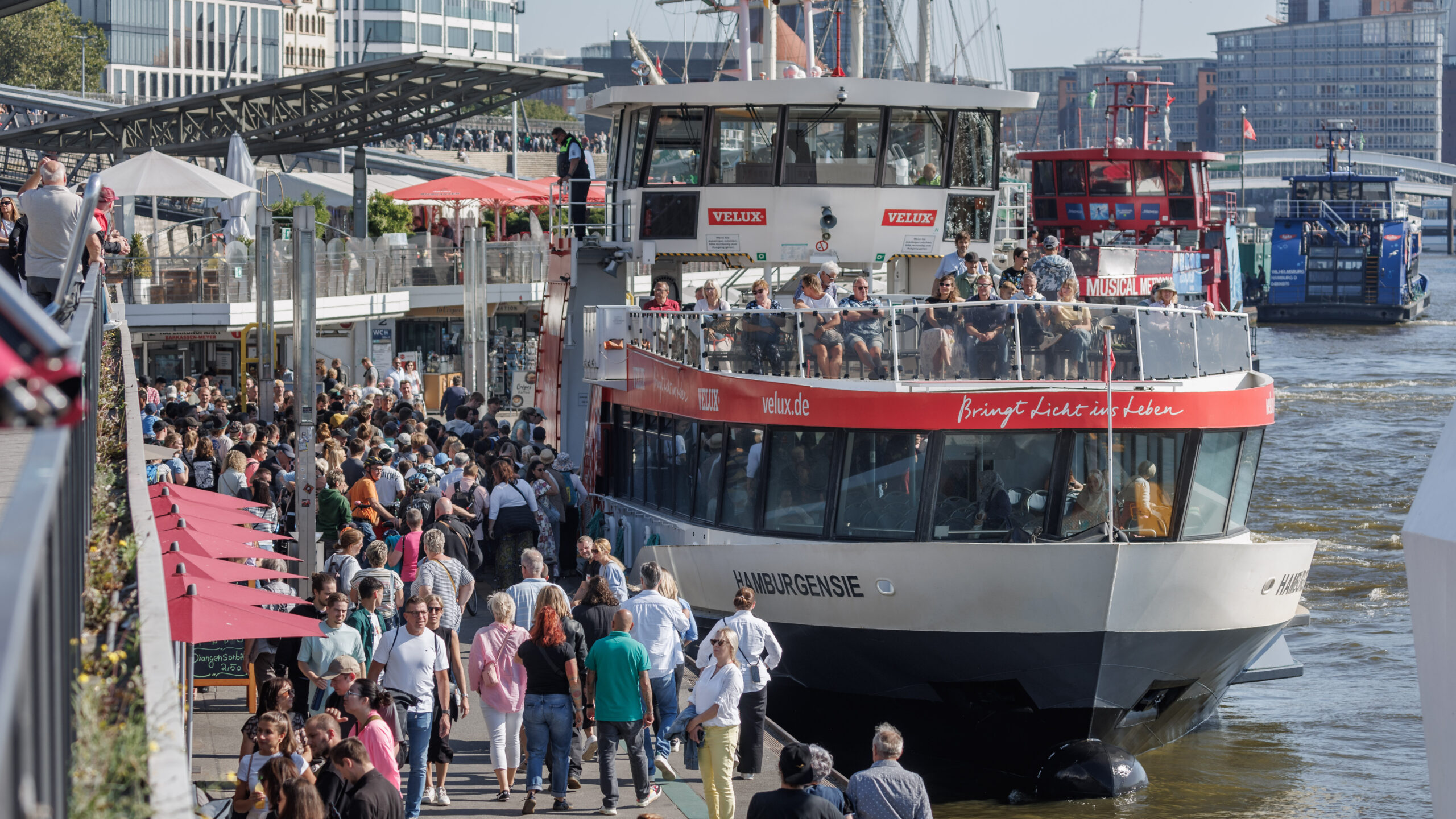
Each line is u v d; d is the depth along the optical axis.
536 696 13.83
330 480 20.94
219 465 23.11
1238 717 22.77
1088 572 16.92
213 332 39.19
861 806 11.95
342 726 12.34
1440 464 9.64
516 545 22.94
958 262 23.81
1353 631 28.81
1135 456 18.44
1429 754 9.38
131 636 6.68
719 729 13.38
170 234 41.25
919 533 18.27
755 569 19.12
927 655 17.97
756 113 26.66
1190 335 19.62
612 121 29.91
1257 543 17.84
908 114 26.88
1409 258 138.00
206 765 14.95
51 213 13.88
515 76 48.31
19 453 9.33
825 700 19.53
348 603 14.27
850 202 26.91
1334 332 124.44
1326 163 139.38
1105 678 17.64
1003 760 18.73
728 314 20.59
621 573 17.27
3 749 2.79
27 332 2.99
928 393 18.12
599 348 25.05
